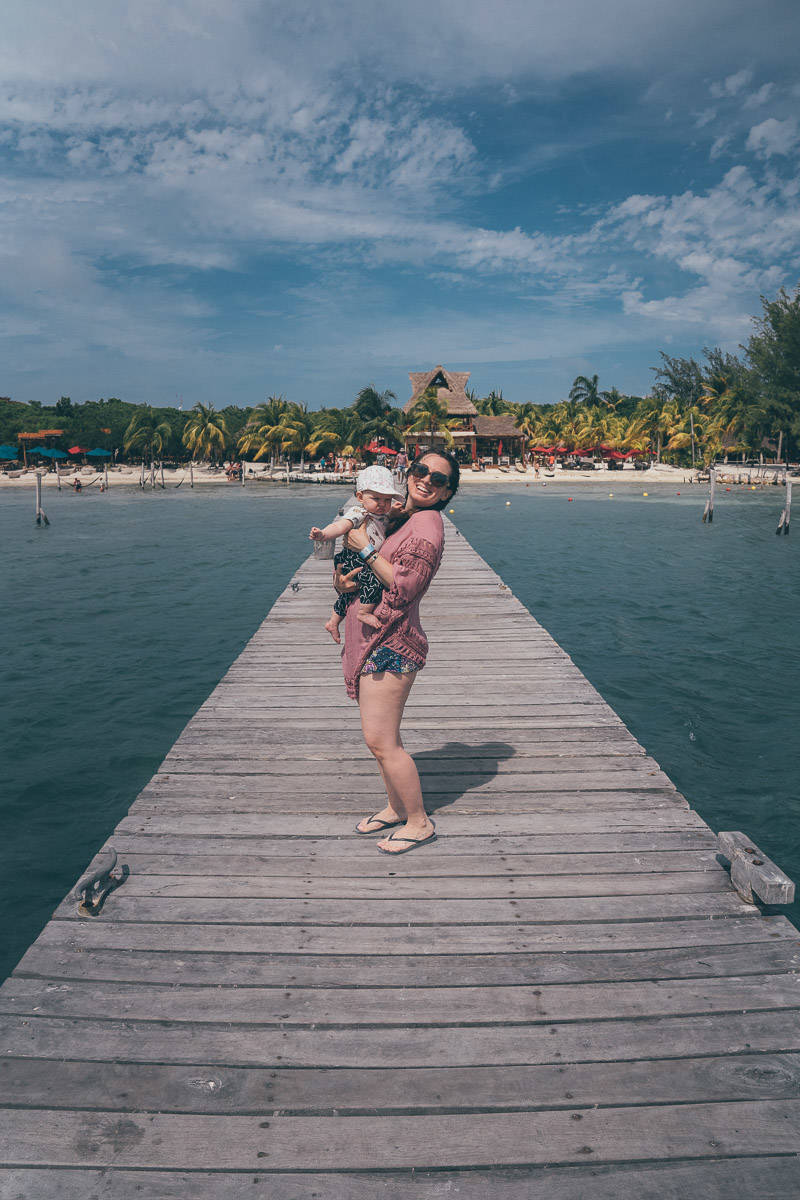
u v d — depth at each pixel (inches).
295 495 2288.4
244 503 1995.6
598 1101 82.9
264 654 286.2
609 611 652.1
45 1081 84.9
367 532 119.8
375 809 152.6
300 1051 90.0
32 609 644.1
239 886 125.0
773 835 252.4
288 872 129.3
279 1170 74.7
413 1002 98.2
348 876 128.1
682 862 132.6
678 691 413.1
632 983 102.0
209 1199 71.2
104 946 108.9
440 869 130.2
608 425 3644.2
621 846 138.0
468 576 479.8
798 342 2896.2
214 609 644.7
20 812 264.2
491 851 136.3
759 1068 87.4
